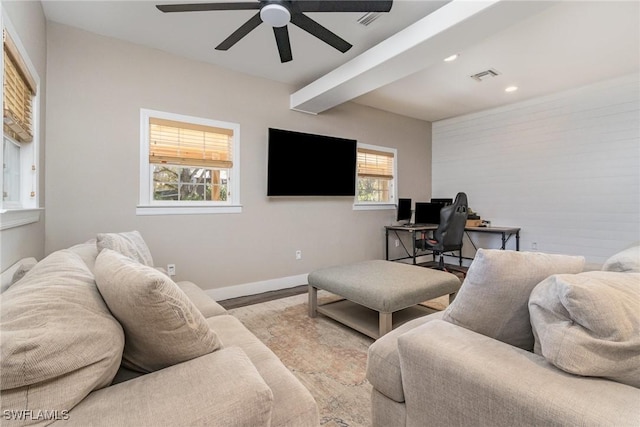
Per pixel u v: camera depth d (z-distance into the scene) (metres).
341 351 2.24
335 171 4.30
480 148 5.12
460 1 2.17
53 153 2.57
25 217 1.80
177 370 0.85
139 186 2.97
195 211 3.28
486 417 0.87
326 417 1.56
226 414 0.73
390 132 5.14
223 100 3.45
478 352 0.98
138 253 2.01
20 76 1.86
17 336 0.65
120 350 0.84
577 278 0.90
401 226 4.96
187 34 2.79
